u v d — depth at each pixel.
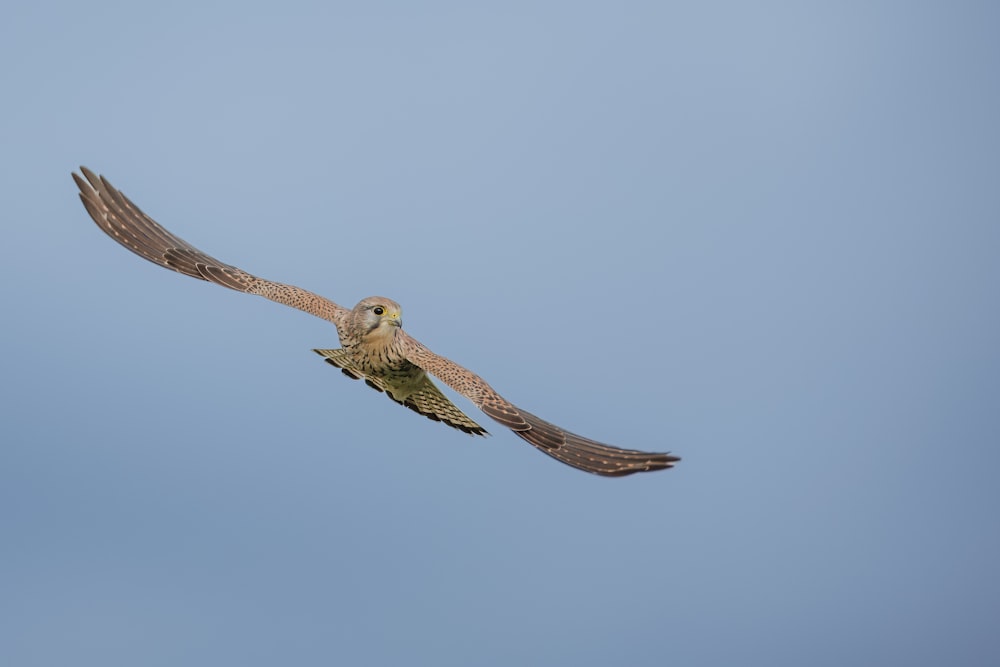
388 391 15.41
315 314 15.35
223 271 15.77
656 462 13.16
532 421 13.67
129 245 15.89
